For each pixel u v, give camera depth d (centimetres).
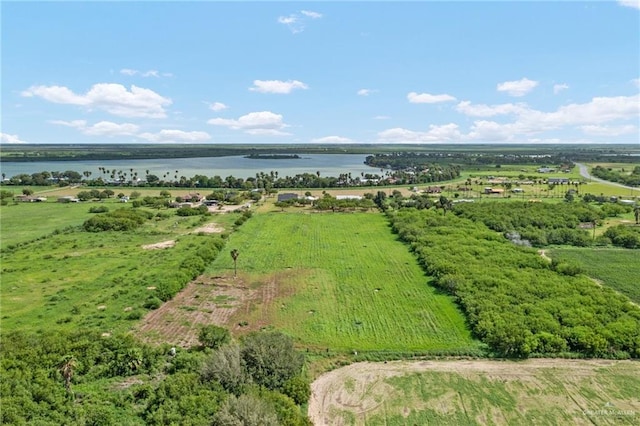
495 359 6156
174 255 10956
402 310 7775
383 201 19325
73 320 7256
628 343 6253
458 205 17100
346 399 5284
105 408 4784
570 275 9162
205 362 5428
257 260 10862
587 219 15038
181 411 4666
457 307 7850
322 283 9212
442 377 5712
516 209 15962
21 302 8025
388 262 10694
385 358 6200
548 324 6675
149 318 7475
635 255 11144
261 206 19500
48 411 4759
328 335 6875
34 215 16512
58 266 10119
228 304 8119
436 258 10188
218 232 13888
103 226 13925
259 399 4675
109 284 8906
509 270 9288
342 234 13912
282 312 7769
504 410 5059
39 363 5594
